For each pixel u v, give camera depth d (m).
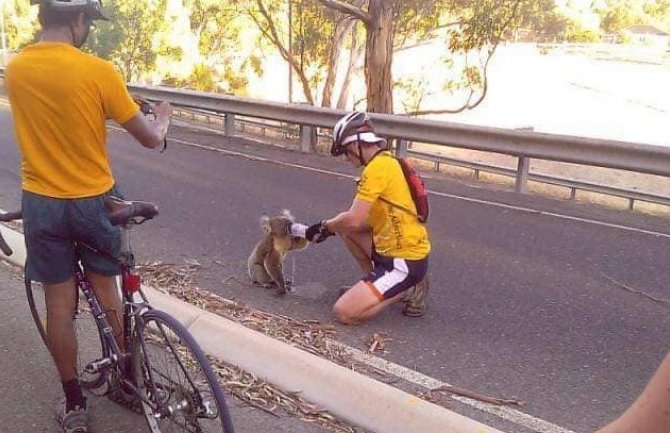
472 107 17.27
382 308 4.56
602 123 28.11
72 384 3.16
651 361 4.12
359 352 4.15
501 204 7.90
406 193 4.45
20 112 2.79
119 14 26.73
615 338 4.42
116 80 2.82
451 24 16.52
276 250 4.89
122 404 3.41
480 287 5.28
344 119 4.53
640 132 25.86
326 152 11.22
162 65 27.81
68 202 2.83
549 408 3.56
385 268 4.54
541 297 5.10
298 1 18.30
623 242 6.52
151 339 2.97
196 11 27.31
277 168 9.61
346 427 3.32
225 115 12.09
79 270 3.13
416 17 16.45
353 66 19.50
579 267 5.78
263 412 3.42
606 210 7.86
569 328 4.56
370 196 4.40
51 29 2.78
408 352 4.16
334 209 7.46
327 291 5.13
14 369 3.76
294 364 3.73
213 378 2.72
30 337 4.11
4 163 9.17
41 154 2.80
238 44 28.09
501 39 17.19
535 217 7.36
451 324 4.60
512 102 33.09
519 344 4.31
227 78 29.22
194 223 6.77
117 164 9.64
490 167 10.48
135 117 2.87
